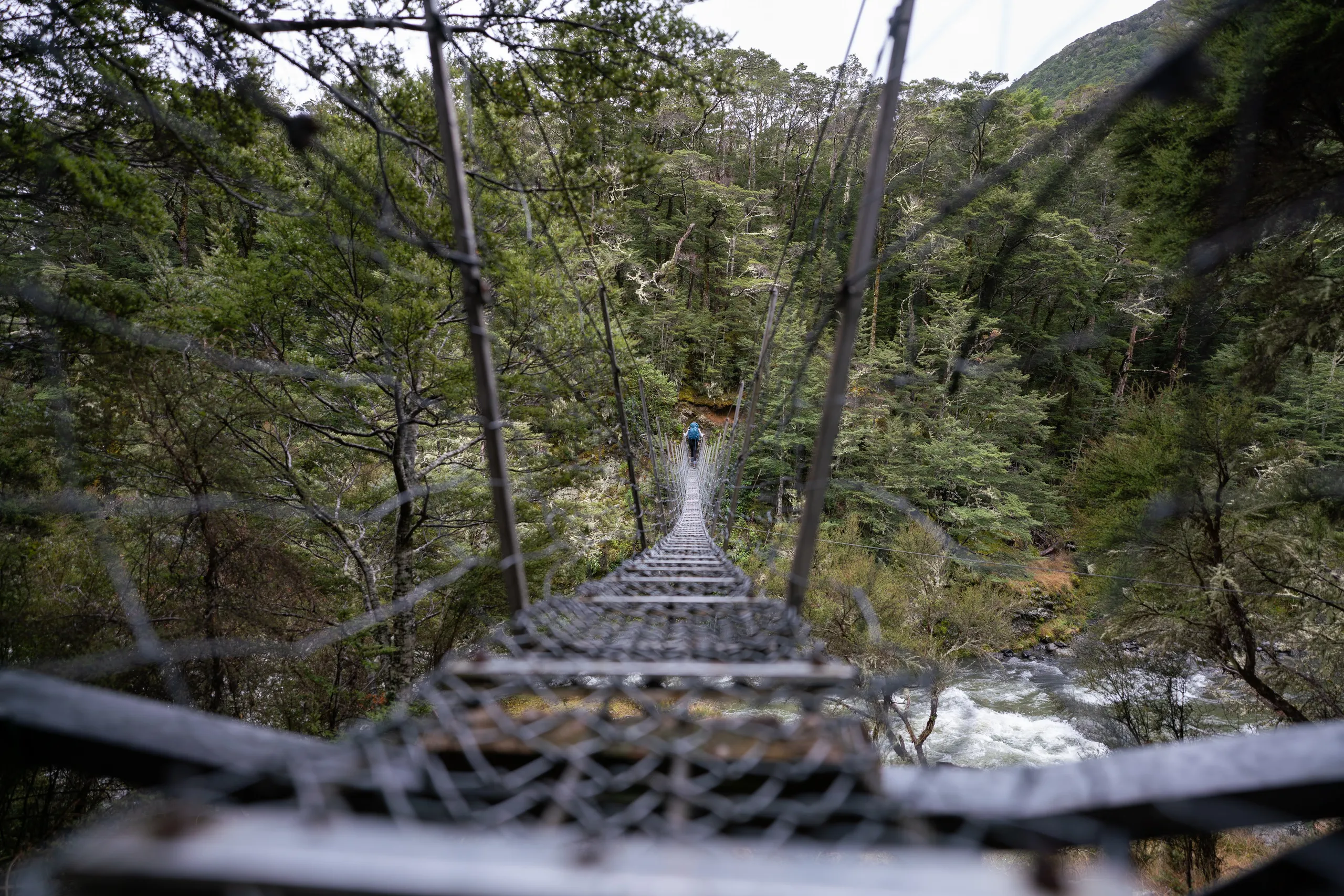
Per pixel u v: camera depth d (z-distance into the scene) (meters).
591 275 9.17
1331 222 5.04
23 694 0.58
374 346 7.22
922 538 12.05
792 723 0.70
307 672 6.46
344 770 0.53
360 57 4.26
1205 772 0.53
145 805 4.46
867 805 0.51
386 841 0.37
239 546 6.16
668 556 3.22
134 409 5.23
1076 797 0.52
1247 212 5.15
